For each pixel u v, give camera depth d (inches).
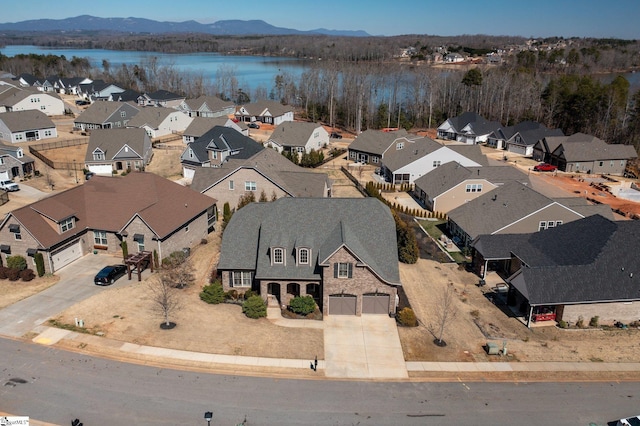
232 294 1417.3
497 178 2267.5
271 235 1403.8
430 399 1000.9
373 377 1068.5
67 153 3245.6
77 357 1097.4
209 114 4677.7
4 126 3363.7
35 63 7337.6
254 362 1102.4
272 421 927.0
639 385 1060.5
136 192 1749.5
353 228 1402.6
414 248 1694.1
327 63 7381.9
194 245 1803.6
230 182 2049.7
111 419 916.6
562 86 4451.3
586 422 944.9
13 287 1445.6
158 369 1064.8
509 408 978.7
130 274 1503.4
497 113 4798.2
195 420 921.5
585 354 1174.3
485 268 1572.3
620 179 2962.6
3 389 986.7
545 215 1768.0
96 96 5369.1
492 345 1160.2
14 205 2178.9
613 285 1312.7
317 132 3550.7
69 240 1604.3
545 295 1284.4
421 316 1337.4
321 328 1261.1
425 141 2842.0
